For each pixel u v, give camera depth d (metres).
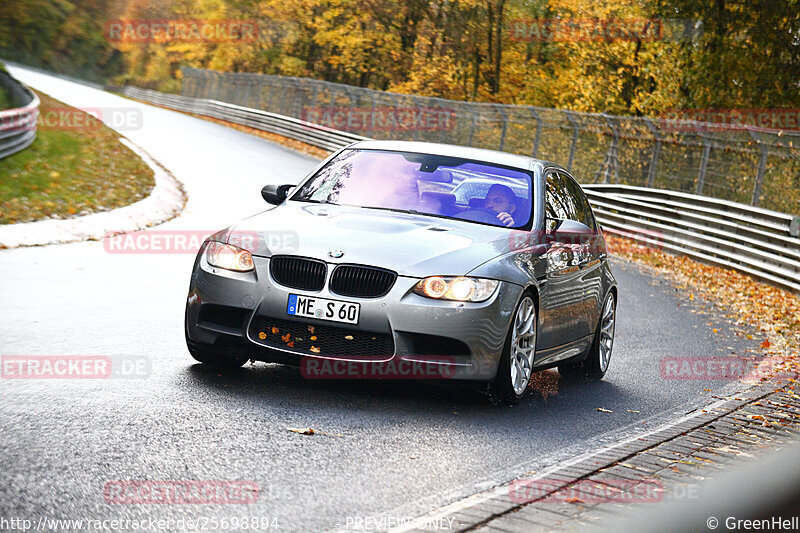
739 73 33.16
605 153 28.77
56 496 3.83
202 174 27.08
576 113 29.00
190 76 68.56
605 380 8.62
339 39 54.72
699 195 21.69
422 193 7.61
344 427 5.57
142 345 7.60
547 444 5.71
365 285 6.34
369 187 7.72
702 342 11.43
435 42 51.09
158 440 4.90
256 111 54.09
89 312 8.91
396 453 5.09
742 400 7.59
